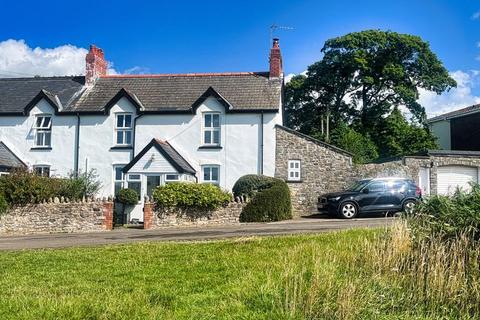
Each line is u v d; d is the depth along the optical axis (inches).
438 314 257.0
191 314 249.0
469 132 1417.3
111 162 1038.4
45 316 243.3
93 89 1125.1
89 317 244.4
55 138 1059.3
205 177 1018.7
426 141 1445.6
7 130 1075.3
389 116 1563.7
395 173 1007.6
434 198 343.0
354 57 1521.9
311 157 999.0
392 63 1533.0
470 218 305.7
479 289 268.8
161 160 960.3
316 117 1684.3
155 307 258.4
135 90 1105.4
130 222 934.4
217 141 1026.1
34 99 1067.3
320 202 900.6
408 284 286.2
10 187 802.8
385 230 380.2
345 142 1337.4
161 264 375.2
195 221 801.6
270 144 1002.1
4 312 252.7
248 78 1104.2
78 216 791.7
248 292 277.7
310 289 257.6
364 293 263.6
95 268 370.0
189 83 1111.0
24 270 372.2
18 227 798.5
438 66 1555.1
